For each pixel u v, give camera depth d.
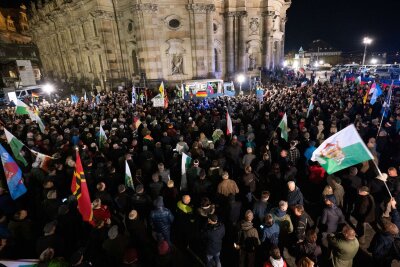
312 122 12.11
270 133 11.25
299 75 45.50
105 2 35.12
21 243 6.27
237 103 18.92
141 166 9.29
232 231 6.86
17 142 9.16
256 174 8.99
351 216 7.96
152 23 32.44
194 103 20.72
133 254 4.65
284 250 6.76
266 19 39.50
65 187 8.82
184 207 6.27
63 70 56.75
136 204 6.93
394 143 9.90
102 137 11.31
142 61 33.62
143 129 11.92
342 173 8.51
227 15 37.41
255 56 41.62
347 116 12.83
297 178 9.66
